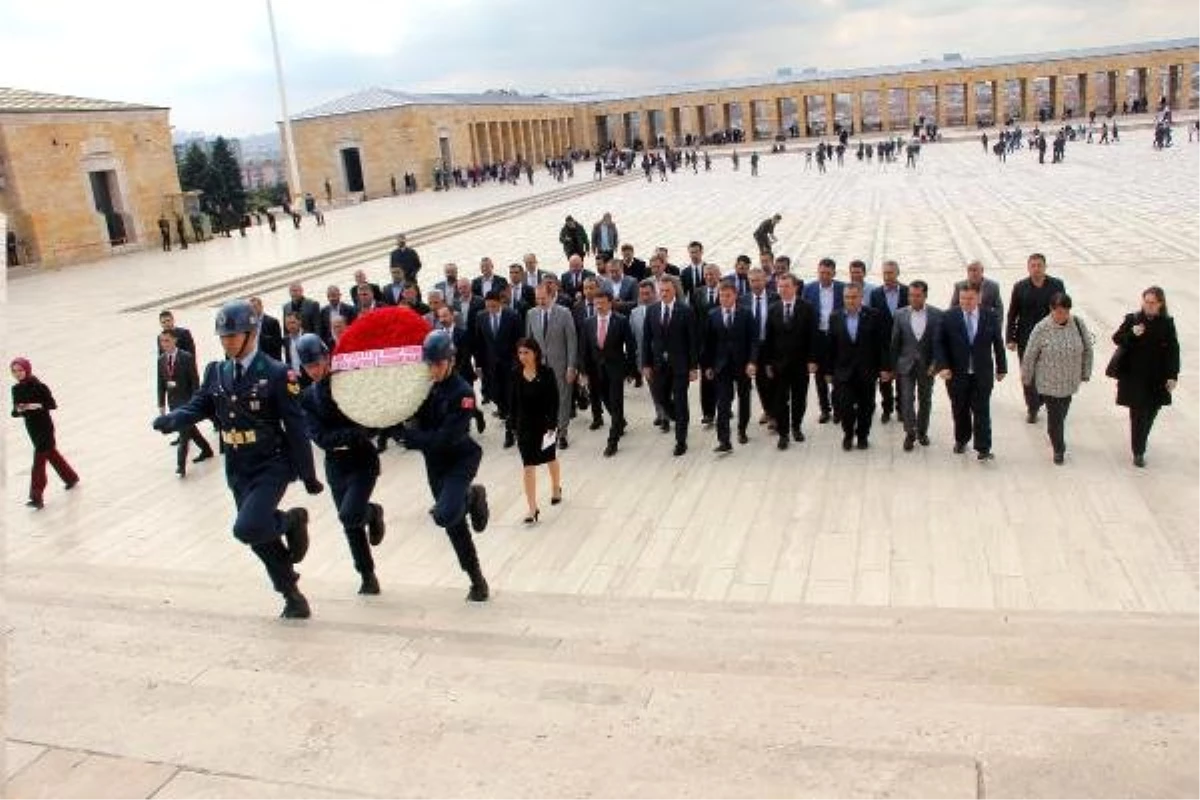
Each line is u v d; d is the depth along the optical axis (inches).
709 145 4153.5
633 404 580.4
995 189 1803.6
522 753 156.2
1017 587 314.0
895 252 1132.5
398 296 601.0
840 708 169.3
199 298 1154.7
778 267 515.2
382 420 268.4
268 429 259.8
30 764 158.7
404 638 243.6
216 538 417.7
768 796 135.6
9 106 1489.9
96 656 217.5
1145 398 406.0
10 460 553.0
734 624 265.1
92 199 1620.3
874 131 4023.1
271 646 230.8
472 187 2869.1
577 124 4424.2
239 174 3858.3
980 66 3846.0
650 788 140.5
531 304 558.6
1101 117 3727.9
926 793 133.0
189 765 157.2
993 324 429.1
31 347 898.1
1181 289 791.7
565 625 264.8
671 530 384.8
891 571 332.8
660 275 574.9
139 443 575.2
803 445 479.5
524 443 393.1
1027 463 430.9
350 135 3051.2
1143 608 294.4
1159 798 128.2
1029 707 162.2
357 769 154.7
